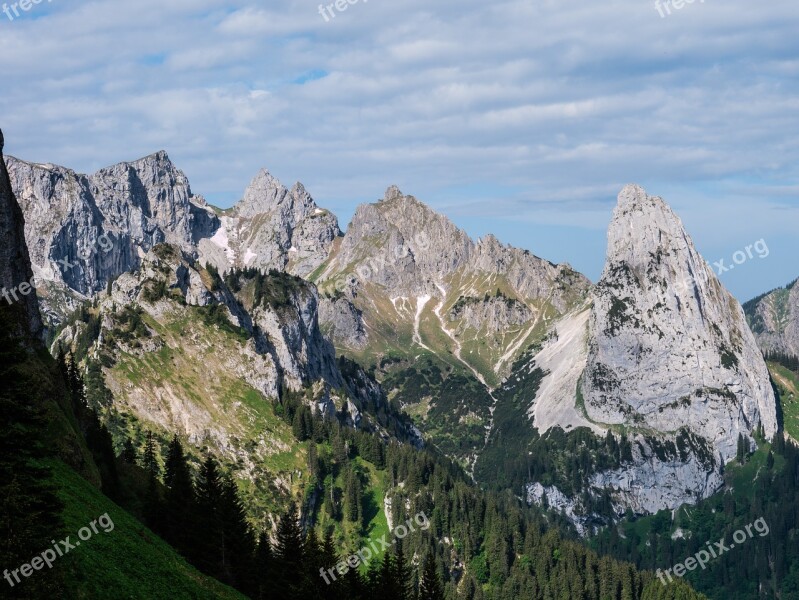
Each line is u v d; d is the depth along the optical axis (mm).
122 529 133250
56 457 142000
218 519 161125
